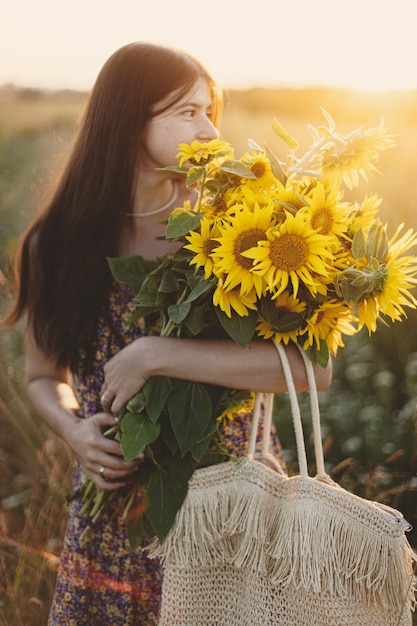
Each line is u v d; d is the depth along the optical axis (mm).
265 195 1294
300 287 1285
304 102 9312
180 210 1331
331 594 1267
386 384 3143
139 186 1619
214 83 1599
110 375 1434
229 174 1327
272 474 1312
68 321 1630
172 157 1549
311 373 1344
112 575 1636
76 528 1666
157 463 1388
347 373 3367
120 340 1613
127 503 1556
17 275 1759
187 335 1434
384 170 5281
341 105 7477
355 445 2766
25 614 2115
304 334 1358
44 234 1660
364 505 1257
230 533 1312
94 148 1593
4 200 5605
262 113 9094
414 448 2688
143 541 1604
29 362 1812
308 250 1218
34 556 2250
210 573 1373
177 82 1515
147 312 1473
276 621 1304
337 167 1343
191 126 1546
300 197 1255
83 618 1671
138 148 1576
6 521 2477
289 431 2959
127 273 1491
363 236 1256
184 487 1354
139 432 1359
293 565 1248
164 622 1370
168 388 1372
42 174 2494
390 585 1264
